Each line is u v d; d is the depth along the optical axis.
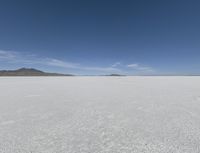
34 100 9.90
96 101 9.53
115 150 3.78
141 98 10.36
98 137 4.53
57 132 4.92
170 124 5.49
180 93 12.29
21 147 3.98
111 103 8.95
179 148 3.82
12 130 5.10
